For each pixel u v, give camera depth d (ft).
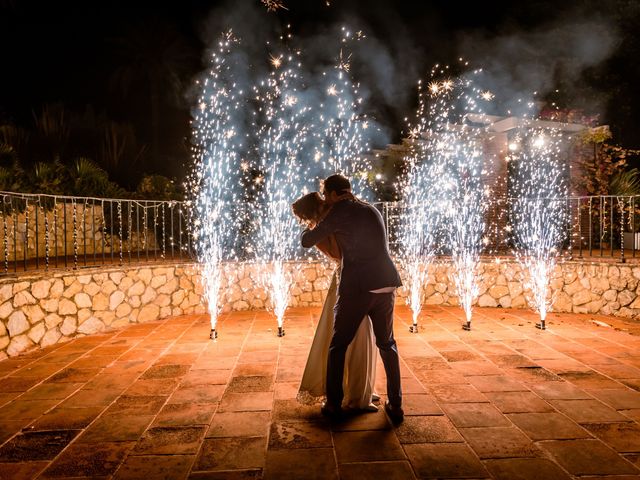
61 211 29.17
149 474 8.18
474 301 23.98
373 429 9.83
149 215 34.91
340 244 10.23
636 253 25.35
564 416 10.28
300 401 10.86
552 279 22.44
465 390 11.99
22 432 9.93
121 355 15.89
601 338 17.04
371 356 10.89
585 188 31.40
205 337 18.28
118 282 20.45
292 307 24.75
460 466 8.27
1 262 23.89
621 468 8.09
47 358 15.65
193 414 10.77
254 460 8.62
